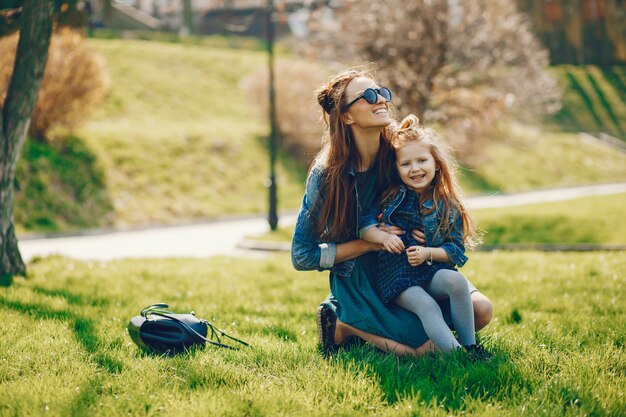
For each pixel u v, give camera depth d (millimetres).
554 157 43594
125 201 25016
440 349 3801
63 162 24859
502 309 6215
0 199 8109
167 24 60844
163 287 7957
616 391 3385
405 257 3982
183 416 3082
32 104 8180
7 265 8242
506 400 3312
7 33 8820
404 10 19656
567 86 57688
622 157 47469
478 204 30125
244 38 55719
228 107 39906
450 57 19312
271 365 3973
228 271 9961
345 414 3164
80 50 24906
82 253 17172
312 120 29484
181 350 4328
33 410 3166
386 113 3969
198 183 28281
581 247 16438
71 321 5312
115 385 3547
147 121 34750
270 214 21078
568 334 4910
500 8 20922
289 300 7293
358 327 4078
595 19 62000
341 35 20500
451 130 20422
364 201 4113
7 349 4230
